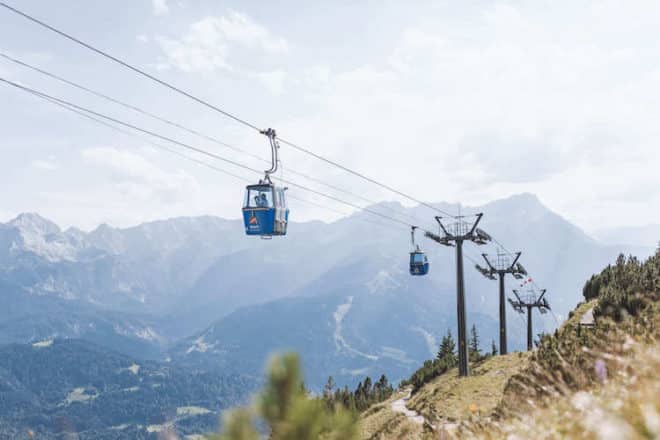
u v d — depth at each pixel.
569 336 22.11
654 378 5.56
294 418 2.80
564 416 5.80
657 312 10.52
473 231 52.16
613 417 4.11
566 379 8.53
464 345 50.38
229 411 2.79
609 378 6.81
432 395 43.75
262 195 38.03
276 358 2.96
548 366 9.91
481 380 41.78
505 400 9.28
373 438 36.78
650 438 3.52
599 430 3.94
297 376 2.93
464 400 36.53
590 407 5.51
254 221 38.12
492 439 6.71
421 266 61.19
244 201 38.44
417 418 37.88
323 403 3.01
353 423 2.93
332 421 2.92
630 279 35.34
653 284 30.33
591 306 40.31
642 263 44.94
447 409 35.38
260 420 2.85
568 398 6.67
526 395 8.73
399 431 34.59
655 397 4.71
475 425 8.08
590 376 7.64
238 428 2.75
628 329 9.71
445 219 54.03
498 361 50.22
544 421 6.11
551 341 23.12
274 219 38.09
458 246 52.81
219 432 2.74
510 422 7.29
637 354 6.57
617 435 3.68
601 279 49.66
